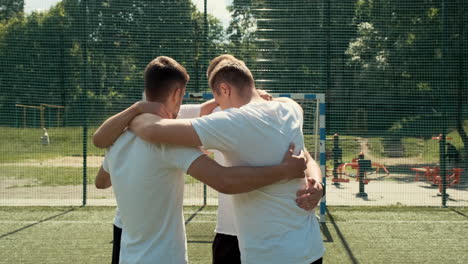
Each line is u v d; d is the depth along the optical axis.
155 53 7.69
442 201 6.95
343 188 8.55
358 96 8.55
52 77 8.31
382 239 4.91
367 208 6.75
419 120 8.70
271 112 1.54
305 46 7.89
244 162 1.50
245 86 1.63
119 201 1.58
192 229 5.38
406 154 9.87
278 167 1.46
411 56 8.67
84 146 7.00
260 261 1.49
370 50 8.59
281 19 7.86
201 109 2.47
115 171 1.58
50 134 10.09
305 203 1.53
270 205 1.50
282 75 7.86
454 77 8.43
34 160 10.35
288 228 1.50
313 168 1.73
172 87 1.59
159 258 1.52
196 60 7.64
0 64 8.34
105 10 7.68
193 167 1.45
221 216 2.34
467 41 8.27
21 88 8.38
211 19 7.74
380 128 8.68
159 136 1.44
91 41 7.71
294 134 1.58
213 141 1.46
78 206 6.82
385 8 8.69
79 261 4.05
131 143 1.56
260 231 1.50
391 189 8.38
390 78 8.66
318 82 8.02
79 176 9.32
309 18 7.88
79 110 8.26
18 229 5.34
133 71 7.74
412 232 5.24
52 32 8.18
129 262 1.54
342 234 5.14
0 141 10.15
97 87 7.80
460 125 8.62
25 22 8.25
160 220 1.54
